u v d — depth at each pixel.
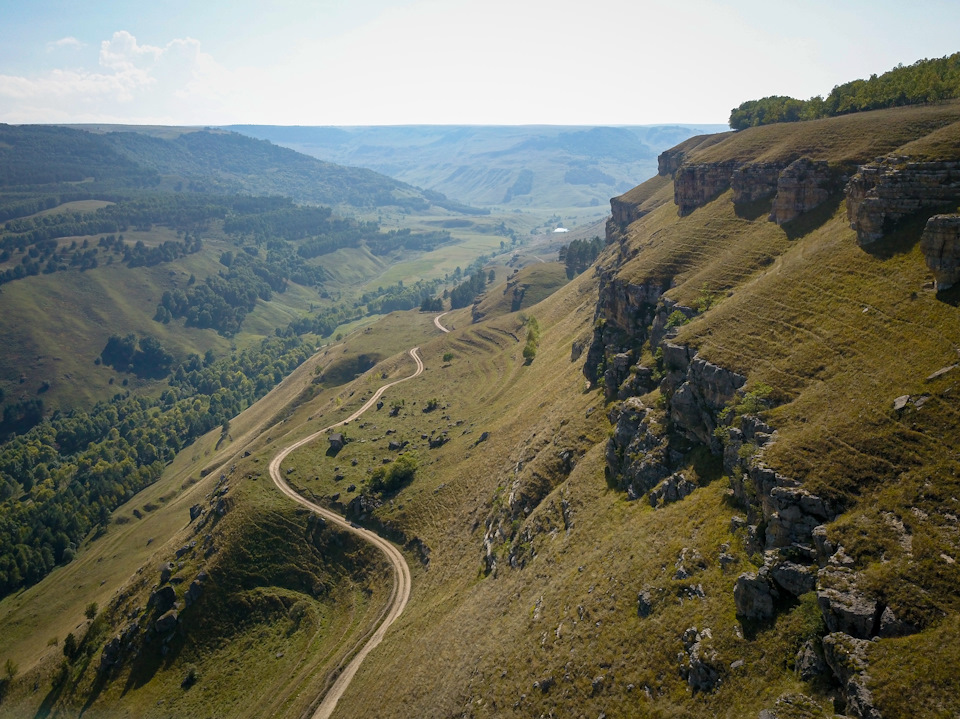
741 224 111.94
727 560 49.97
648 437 71.94
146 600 122.94
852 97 142.12
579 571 64.12
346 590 112.94
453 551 104.75
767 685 40.31
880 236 72.19
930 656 34.19
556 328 195.62
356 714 74.50
